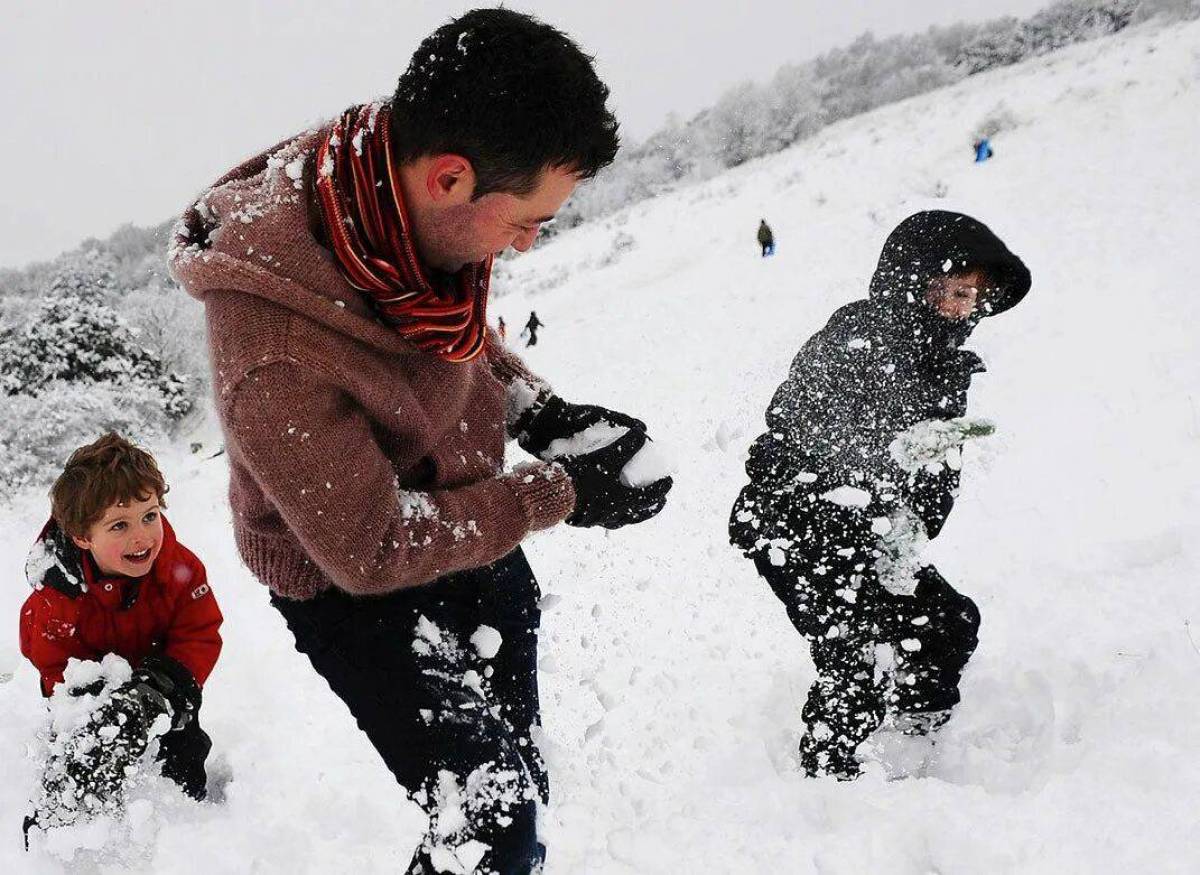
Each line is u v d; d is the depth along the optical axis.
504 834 1.78
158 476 2.74
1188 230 10.47
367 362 1.58
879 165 26.09
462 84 1.42
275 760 3.31
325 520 1.50
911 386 2.76
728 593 4.08
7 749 3.31
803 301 13.23
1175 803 2.08
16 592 6.31
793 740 3.00
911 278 2.73
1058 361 7.46
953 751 2.76
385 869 2.61
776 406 2.76
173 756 2.93
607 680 3.42
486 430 2.01
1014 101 27.61
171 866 2.66
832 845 2.28
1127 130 17.16
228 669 4.19
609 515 1.89
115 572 2.79
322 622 1.89
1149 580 3.34
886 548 2.70
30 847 2.70
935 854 2.18
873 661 2.72
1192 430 5.26
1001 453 5.59
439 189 1.50
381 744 1.88
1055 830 2.12
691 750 2.97
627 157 51.81
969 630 2.76
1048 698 2.85
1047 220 12.87
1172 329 7.56
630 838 2.44
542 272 31.58
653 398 9.84
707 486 5.40
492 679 2.15
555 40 1.47
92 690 2.71
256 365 1.47
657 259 25.69
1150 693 2.57
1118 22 46.91
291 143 1.73
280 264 1.50
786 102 49.44
